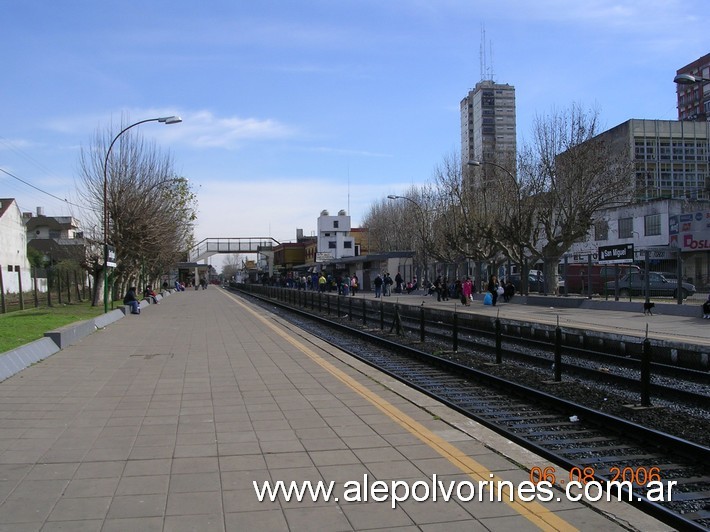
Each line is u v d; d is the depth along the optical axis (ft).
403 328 79.61
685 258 105.09
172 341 55.42
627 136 241.76
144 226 114.01
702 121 247.09
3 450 20.06
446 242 153.99
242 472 17.72
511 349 57.21
